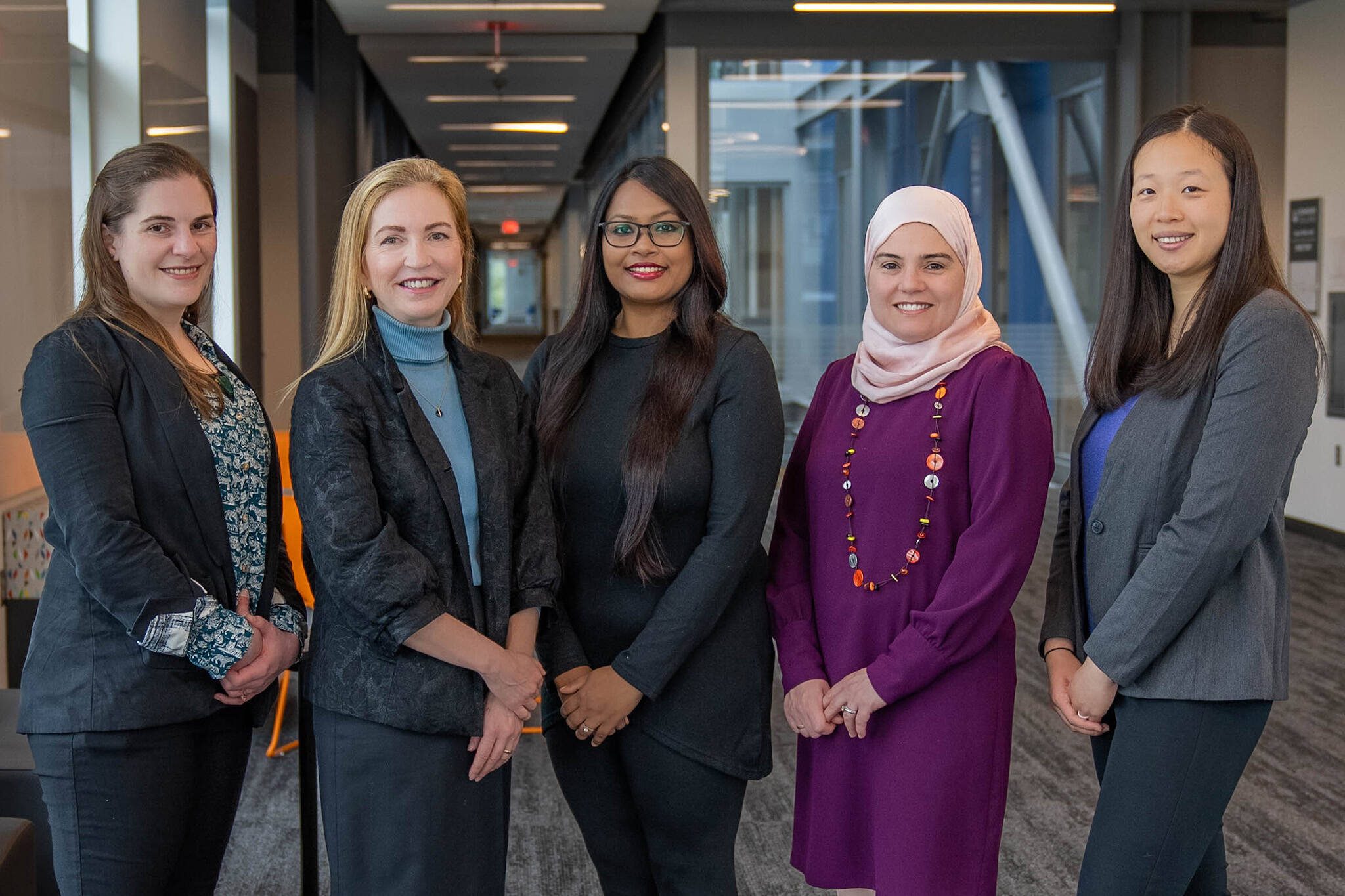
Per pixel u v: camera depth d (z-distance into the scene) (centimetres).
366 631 193
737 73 875
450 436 207
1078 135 894
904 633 217
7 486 442
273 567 223
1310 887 322
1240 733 203
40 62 479
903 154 891
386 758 197
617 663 224
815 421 249
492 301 4188
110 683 199
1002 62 888
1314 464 812
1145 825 204
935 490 220
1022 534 214
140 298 211
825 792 233
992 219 896
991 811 221
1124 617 202
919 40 875
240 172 819
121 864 202
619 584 233
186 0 705
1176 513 205
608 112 1294
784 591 242
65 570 204
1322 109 788
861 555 227
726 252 889
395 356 206
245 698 210
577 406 241
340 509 191
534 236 3756
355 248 204
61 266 501
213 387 215
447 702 196
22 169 460
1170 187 207
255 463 220
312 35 950
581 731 225
